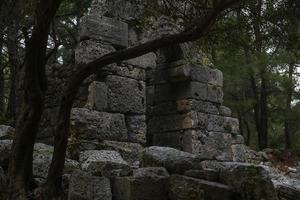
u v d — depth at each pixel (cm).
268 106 2664
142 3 1030
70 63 1138
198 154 1284
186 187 664
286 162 1847
